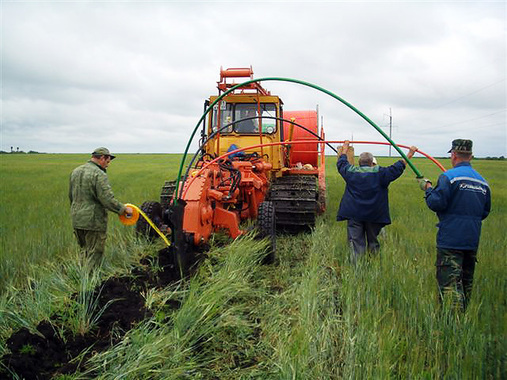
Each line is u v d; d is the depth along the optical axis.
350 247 5.29
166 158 56.41
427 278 4.46
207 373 2.98
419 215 9.55
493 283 4.18
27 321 3.32
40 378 2.74
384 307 3.71
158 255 4.97
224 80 7.53
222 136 7.75
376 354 2.86
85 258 4.57
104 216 4.93
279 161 7.83
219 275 4.14
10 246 5.73
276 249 6.31
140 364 2.76
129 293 3.97
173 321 3.35
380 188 5.12
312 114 11.70
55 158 53.56
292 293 4.21
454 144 3.98
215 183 5.76
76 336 3.22
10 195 12.58
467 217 3.78
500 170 34.31
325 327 3.30
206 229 5.04
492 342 3.03
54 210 9.63
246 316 3.79
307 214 7.16
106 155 4.97
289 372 2.69
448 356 2.89
